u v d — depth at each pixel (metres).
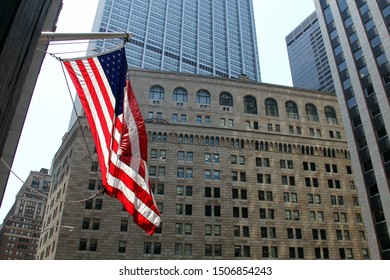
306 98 82.06
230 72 181.75
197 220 61.34
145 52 157.75
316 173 71.62
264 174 69.06
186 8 190.62
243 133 72.50
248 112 77.19
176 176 64.75
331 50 58.66
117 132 12.51
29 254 166.62
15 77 3.42
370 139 45.97
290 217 65.56
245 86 80.00
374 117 46.34
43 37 10.03
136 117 13.36
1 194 12.64
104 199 59.62
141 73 75.88
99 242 56.25
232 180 66.81
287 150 73.25
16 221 168.62
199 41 182.00
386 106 44.56
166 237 58.81
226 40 192.50
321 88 158.12
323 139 75.88
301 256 62.22
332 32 59.69
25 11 3.31
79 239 55.84
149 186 12.46
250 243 61.28
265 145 72.56
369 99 47.94
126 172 12.21
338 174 72.50
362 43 51.38
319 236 64.75
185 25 183.12
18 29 3.20
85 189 59.97
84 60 12.48
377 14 49.69
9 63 3.10
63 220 56.72
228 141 71.06
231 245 60.41
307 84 168.25
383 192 42.06
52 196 69.56
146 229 11.81
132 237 57.66
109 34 12.40
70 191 59.34
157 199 61.75
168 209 61.28
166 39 169.75
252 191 66.50
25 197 174.50
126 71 13.75
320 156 73.94
